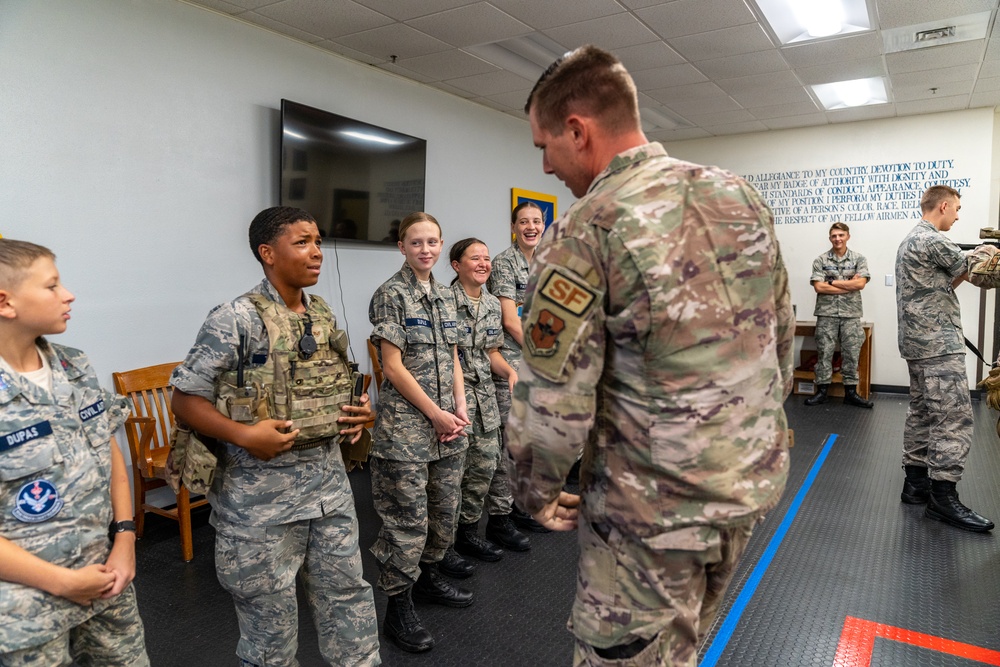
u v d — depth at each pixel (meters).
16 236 2.72
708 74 4.88
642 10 3.64
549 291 0.93
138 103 3.13
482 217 5.67
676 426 0.91
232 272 3.62
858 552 2.79
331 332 1.57
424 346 2.12
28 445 1.19
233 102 3.58
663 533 0.93
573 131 1.03
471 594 2.38
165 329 3.30
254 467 1.46
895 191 6.38
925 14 3.80
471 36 3.93
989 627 2.20
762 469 0.96
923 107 5.93
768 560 2.73
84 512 1.27
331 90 4.18
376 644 1.65
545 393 0.92
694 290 0.90
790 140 6.81
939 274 3.06
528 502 1.01
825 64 4.67
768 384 0.97
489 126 5.69
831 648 2.08
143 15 3.13
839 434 4.82
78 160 2.91
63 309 1.26
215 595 2.46
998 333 6.07
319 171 3.98
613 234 0.90
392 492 2.05
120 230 3.09
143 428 2.89
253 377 1.43
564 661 2.02
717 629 2.19
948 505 3.09
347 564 1.58
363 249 4.47
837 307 5.86
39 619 1.17
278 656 1.52
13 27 2.67
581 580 1.04
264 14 3.54
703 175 0.97
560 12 3.63
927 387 3.12
